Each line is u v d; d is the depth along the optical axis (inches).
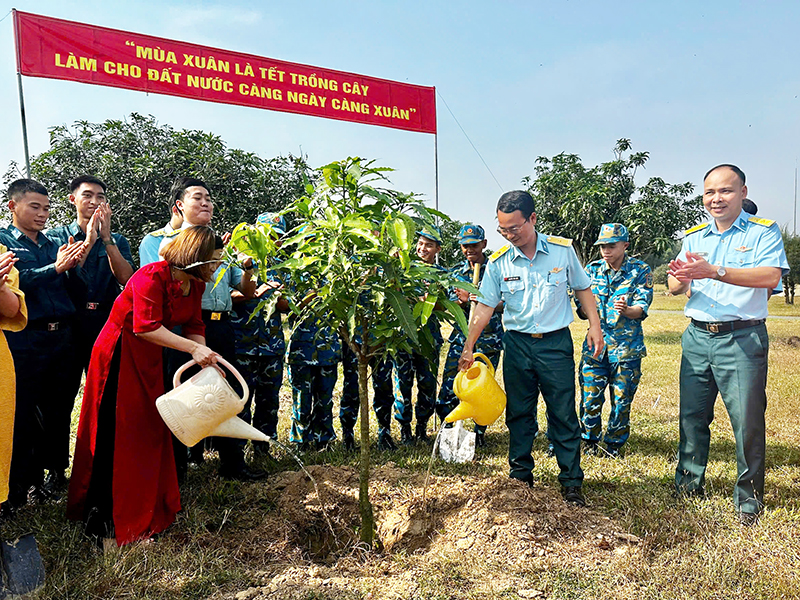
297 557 124.0
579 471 145.2
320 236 111.6
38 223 154.7
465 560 115.4
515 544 119.9
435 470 166.2
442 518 135.0
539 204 496.7
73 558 117.4
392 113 256.4
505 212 141.9
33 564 105.3
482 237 205.6
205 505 141.6
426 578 109.0
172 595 105.0
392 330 116.3
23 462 142.2
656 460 180.9
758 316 136.5
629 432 195.5
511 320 148.3
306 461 178.9
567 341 146.1
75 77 192.4
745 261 138.6
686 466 149.8
